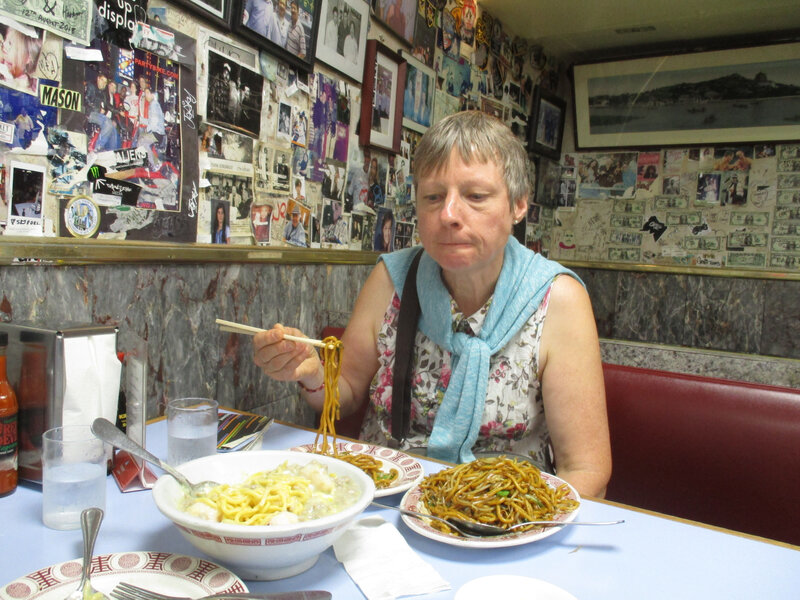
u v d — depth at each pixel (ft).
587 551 2.39
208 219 4.67
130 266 4.01
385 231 7.29
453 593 2.05
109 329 3.01
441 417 3.90
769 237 9.41
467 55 8.54
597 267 10.63
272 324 5.46
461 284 3.99
